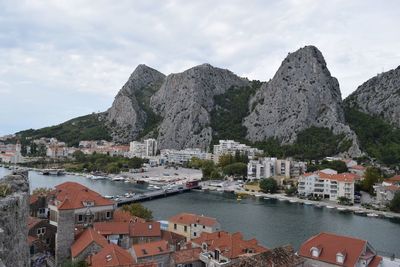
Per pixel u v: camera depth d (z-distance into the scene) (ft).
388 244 434.71
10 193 77.66
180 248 316.81
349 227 521.24
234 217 564.30
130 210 433.48
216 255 291.38
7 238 67.92
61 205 286.05
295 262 229.86
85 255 265.13
